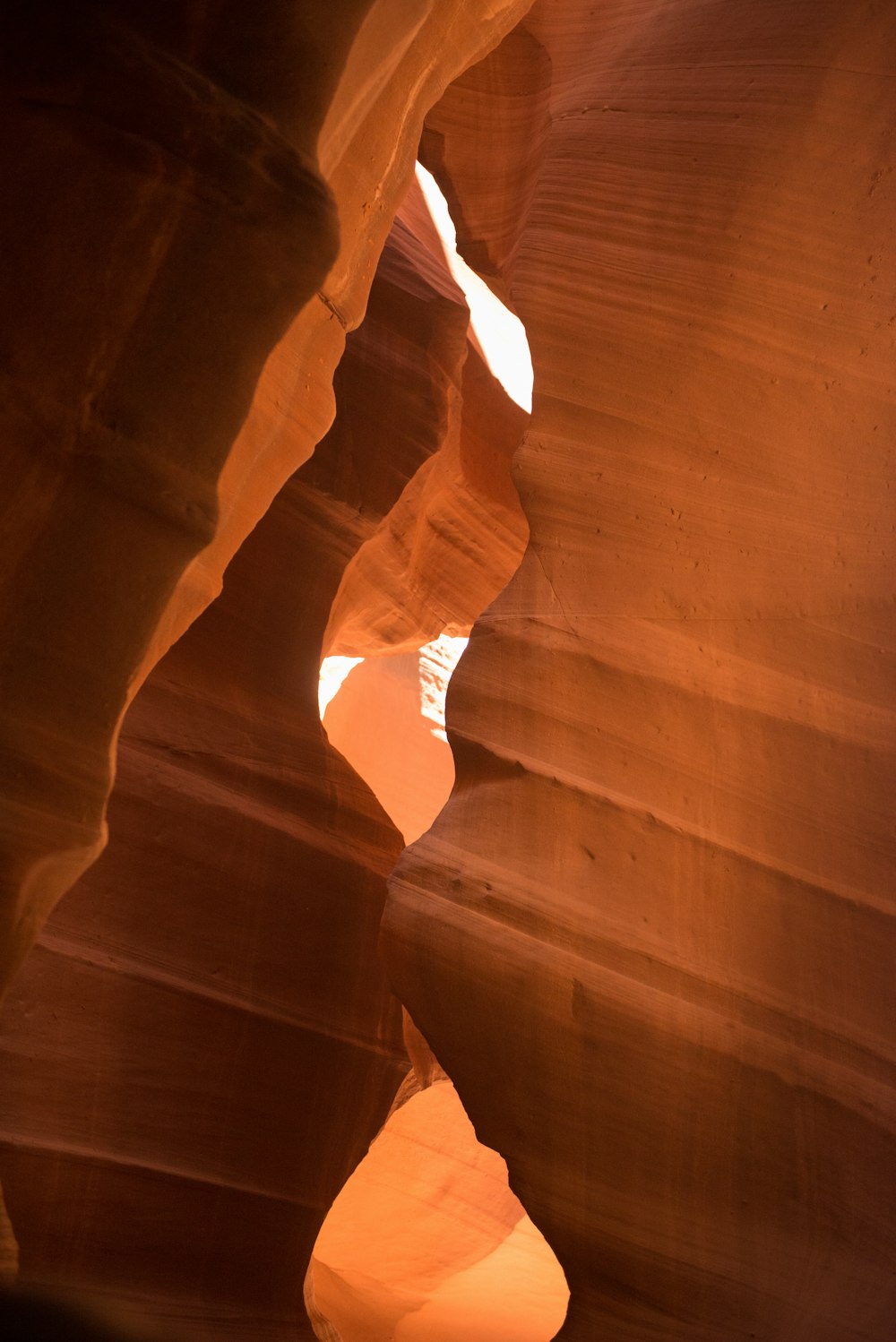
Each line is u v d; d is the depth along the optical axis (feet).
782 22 15.29
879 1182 12.91
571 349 15.17
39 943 14.85
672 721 14.10
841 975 13.55
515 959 13.05
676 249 15.08
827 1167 12.84
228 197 8.70
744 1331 12.26
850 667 14.46
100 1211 14.25
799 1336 12.21
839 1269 12.53
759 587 14.49
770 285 14.75
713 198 15.01
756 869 13.75
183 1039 15.48
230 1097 15.60
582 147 16.03
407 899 13.50
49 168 8.07
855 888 13.88
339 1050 16.76
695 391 14.80
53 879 8.43
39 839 8.16
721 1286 12.41
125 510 8.47
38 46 8.05
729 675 14.28
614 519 14.69
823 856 13.91
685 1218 12.53
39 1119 14.12
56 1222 13.92
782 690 14.32
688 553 14.57
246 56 8.89
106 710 8.52
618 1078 12.78
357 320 11.28
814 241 14.70
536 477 14.85
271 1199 15.55
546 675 14.23
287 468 10.61
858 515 14.64
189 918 16.15
